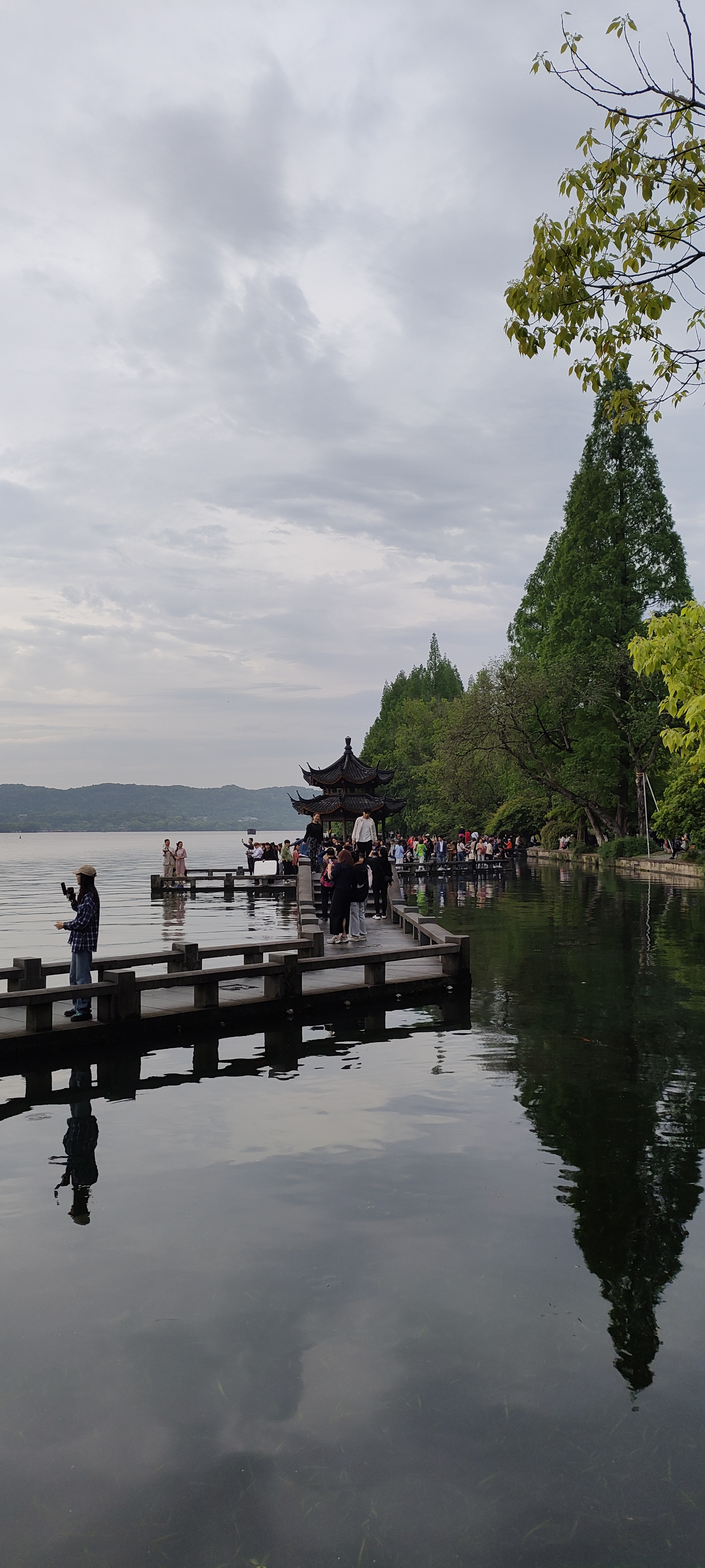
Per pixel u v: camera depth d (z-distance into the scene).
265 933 26.22
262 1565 3.50
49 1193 6.97
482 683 57.31
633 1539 3.64
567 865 61.41
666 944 21.30
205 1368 4.73
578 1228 6.33
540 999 14.80
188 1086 10.02
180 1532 3.69
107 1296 5.43
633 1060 10.91
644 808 53.56
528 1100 9.31
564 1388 4.58
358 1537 3.65
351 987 14.46
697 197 7.52
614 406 8.77
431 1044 11.93
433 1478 3.98
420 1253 5.95
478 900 35.78
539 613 67.88
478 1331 5.05
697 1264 5.83
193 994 14.18
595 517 54.28
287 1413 4.39
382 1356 4.82
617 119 7.45
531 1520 3.74
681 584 53.06
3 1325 5.12
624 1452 4.13
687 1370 4.74
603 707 53.31
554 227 7.88
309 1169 7.44
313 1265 5.79
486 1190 7.00
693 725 11.68
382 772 43.69
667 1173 7.33
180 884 46.19
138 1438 4.22
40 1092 9.86
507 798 79.50
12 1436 4.24
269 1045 12.04
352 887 19.19
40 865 86.62
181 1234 6.24
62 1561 3.53
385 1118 8.77
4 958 20.92
